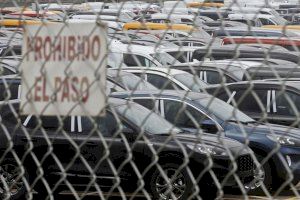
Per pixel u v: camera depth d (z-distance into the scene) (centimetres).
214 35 1708
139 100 3838
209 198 3300
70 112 1395
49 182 3362
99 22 1373
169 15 1628
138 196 3375
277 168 3766
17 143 3344
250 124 3941
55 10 2294
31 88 1430
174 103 3872
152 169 3281
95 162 3334
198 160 3247
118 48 4378
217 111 3928
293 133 3872
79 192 3422
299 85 4525
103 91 1367
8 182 3294
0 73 1820
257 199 3634
